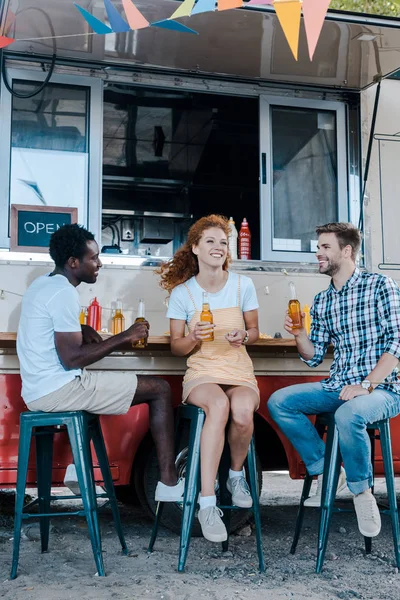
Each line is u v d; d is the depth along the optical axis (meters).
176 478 3.18
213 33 3.95
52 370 3.02
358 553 3.35
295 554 3.32
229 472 3.21
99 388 3.04
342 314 3.40
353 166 4.66
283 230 4.56
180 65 4.42
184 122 5.95
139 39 4.02
